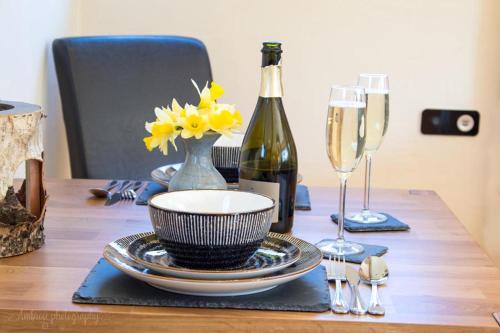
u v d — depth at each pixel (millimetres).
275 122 1207
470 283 989
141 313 845
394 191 1610
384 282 977
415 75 2461
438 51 2447
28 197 1100
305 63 2455
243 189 1224
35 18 2010
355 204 1466
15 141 1032
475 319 855
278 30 2438
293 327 840
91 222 1255
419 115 2490
